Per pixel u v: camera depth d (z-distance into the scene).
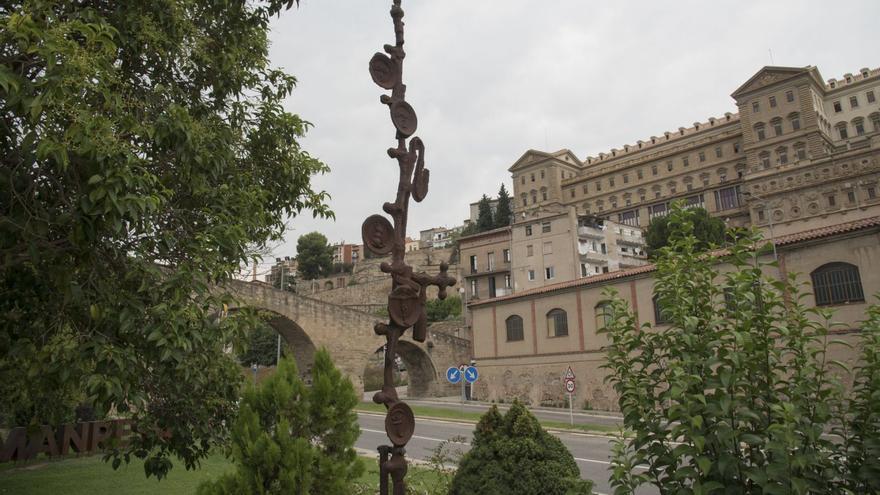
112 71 5.80
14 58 5.58
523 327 37.69
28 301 6.69
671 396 4.03
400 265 4.34
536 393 36.09
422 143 4.75
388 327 4.29
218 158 7.55
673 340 4.52
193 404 7.71
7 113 5.76
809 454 3.82
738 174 85.75
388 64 4.65
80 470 13.38
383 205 4.39
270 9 8.50
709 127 93.25
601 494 11.98
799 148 77.94
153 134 6.51
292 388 7.15
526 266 62.91
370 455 17.62
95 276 6.15
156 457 7.70
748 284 4.35
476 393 40.16
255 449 6.32
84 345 5.63
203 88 8.71
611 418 29.12
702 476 3.98
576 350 34.28
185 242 7.04
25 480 12.16
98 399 5.64
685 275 4.59
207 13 8.40
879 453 3.81
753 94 82.94
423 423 27.75
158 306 5.94
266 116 9.69
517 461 6.79
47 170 5.70
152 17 7.24
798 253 25.06
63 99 4.96
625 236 67.94
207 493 6.40
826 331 4.20
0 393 10.38
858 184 56.62
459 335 64.38
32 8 5.28
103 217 5.16
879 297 4.38
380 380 66.19
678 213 4.95
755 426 4.13
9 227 5.53
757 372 4.29
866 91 81.56
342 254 131.88
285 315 40.06
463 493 6.89
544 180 105.75
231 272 7.84
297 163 10.03
